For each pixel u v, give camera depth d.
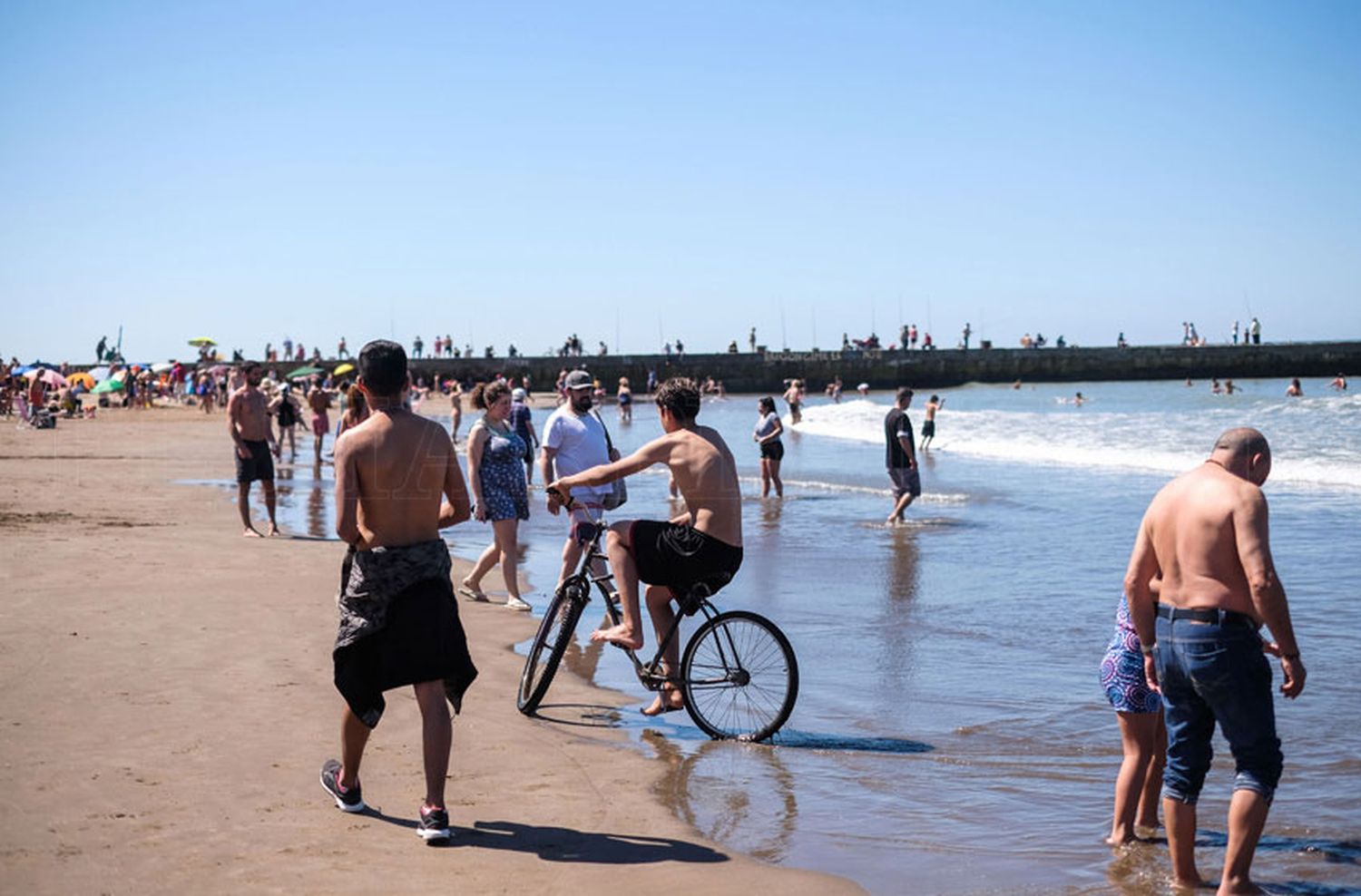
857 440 37.34
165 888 4.29
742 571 12.52
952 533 15.50
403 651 4.93
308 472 24.64
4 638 7.94
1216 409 43.16
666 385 6.84
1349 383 85.56
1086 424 37.84
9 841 4.64
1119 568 12.39
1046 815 5.41
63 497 17.50
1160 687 4.65
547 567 12.70
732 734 6.67
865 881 4.61
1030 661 8.40
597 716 7.12
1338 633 8.98
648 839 5.03
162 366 65.25
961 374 90.12
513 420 19.12
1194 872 4.59
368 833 4.94
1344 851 4.91
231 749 5.89
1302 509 17.05
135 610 9.03
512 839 4.97
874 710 7.21
